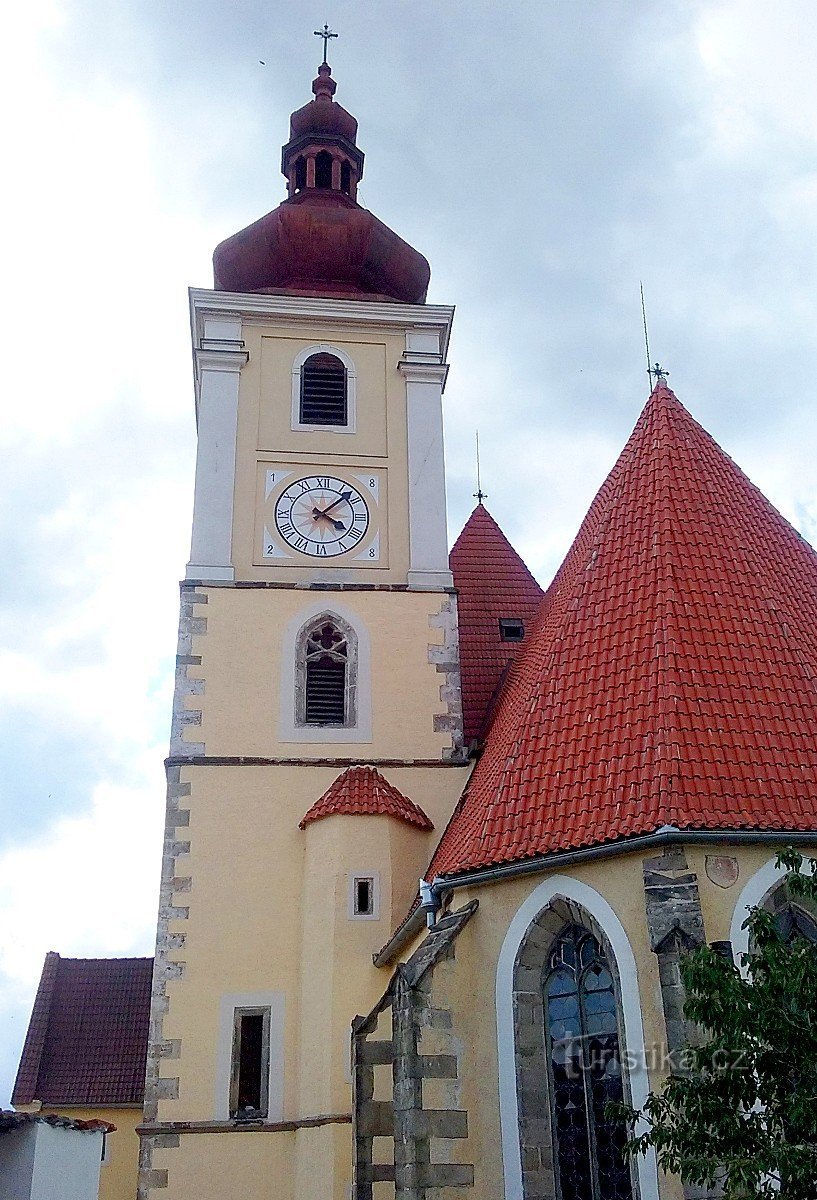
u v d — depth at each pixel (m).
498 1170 16.73
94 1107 37.19
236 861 25.30
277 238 32.59
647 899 16.30
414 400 31.05
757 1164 10.75
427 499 29.86
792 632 19.84
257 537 28.88
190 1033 23.72
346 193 35.44
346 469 29.95
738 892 16.28
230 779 26.08
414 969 17.69
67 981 42.16
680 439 23.28
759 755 17.56
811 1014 11.41
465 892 18.69
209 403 30.17
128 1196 36.19
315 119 35.66
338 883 24.02
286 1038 23.75
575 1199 16.50
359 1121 18.25
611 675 19.23
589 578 21.17
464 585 31.75
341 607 28.28
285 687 27.22
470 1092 17.27
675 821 16.36
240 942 24.55
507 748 20.31
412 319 31.75
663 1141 11.88
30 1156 19.88
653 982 16.11
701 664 18.77
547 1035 17.41
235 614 27.84
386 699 27.41
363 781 25.61
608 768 17.92
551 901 17.53
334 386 31.16
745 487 23.39
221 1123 22.89
